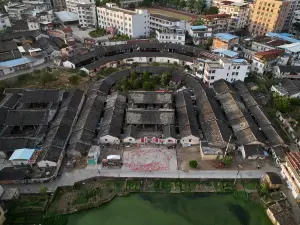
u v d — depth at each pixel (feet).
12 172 189.47
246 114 251.39
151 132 238.89
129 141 225.76
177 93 286.87
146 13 461.78
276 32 470.39
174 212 177.99
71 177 195.00
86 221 171.32
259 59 339.57
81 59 353.72
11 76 324.39
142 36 477.77
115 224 170.19
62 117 237.25
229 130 232.53
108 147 221.87
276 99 271.28
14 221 167.63
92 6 510.17
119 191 189.16
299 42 392.27
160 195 188.03
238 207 180.55
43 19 501.97
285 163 196.13
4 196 172.45
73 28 522.06
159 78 313.73
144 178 196.13
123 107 259.80
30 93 267.39
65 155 212.43
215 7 549.54
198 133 228.43
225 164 204.33
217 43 397.19
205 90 284.61
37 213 172.45
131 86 298.56
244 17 488.85
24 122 233.14
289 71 325.83
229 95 274.77
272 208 169.78
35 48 384.68
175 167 204.85
